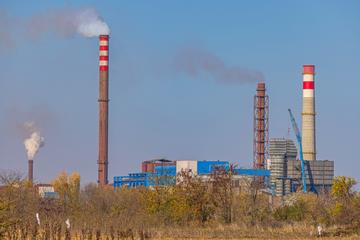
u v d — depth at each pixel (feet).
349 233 561.43
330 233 561.84
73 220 625.41
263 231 594.65
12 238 424.87
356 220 603.26
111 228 487.61
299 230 598.34
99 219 637.71
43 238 442.50
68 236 453.58
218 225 654.12
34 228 443.32
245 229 614.34
